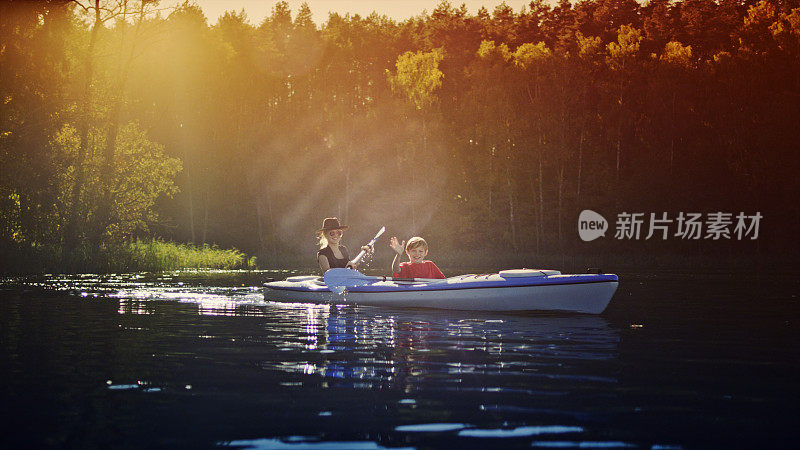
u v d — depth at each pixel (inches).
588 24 2069.4
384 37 1998.0
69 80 869.8
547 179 1465.3
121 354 202.5
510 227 1462.8
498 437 119.8
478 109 1453.0
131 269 812.0
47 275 685.3
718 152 1365.7
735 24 1893.5
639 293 446.3
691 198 1357.0
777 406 140.5
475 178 1482.5
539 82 1425.9
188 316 305.1
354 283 372.8
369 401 144.9
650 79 1422.2
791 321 288.2
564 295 318.0
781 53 1371.8
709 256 1270.9
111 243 988.6
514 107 1433.3
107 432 122.8
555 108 1406.3
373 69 1752.0
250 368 180.5
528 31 2128.4
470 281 338.0
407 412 136.2
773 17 1514.5
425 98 1488.7
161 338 235.3
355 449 113.3
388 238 1534.2
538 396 148.9
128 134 1110.4
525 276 327.9
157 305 358.9
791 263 1068.5
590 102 1434.5
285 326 269.9
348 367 181.9
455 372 175.5
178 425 127.2
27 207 838.5
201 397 148.5
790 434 121.3
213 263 968.9
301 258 1267.2
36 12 808.3
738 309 339.3
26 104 793.6
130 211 1083.9
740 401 144.6
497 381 164.4
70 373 173.6
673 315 312.3
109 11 967.0
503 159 1421.0
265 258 1259.8
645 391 153.9
